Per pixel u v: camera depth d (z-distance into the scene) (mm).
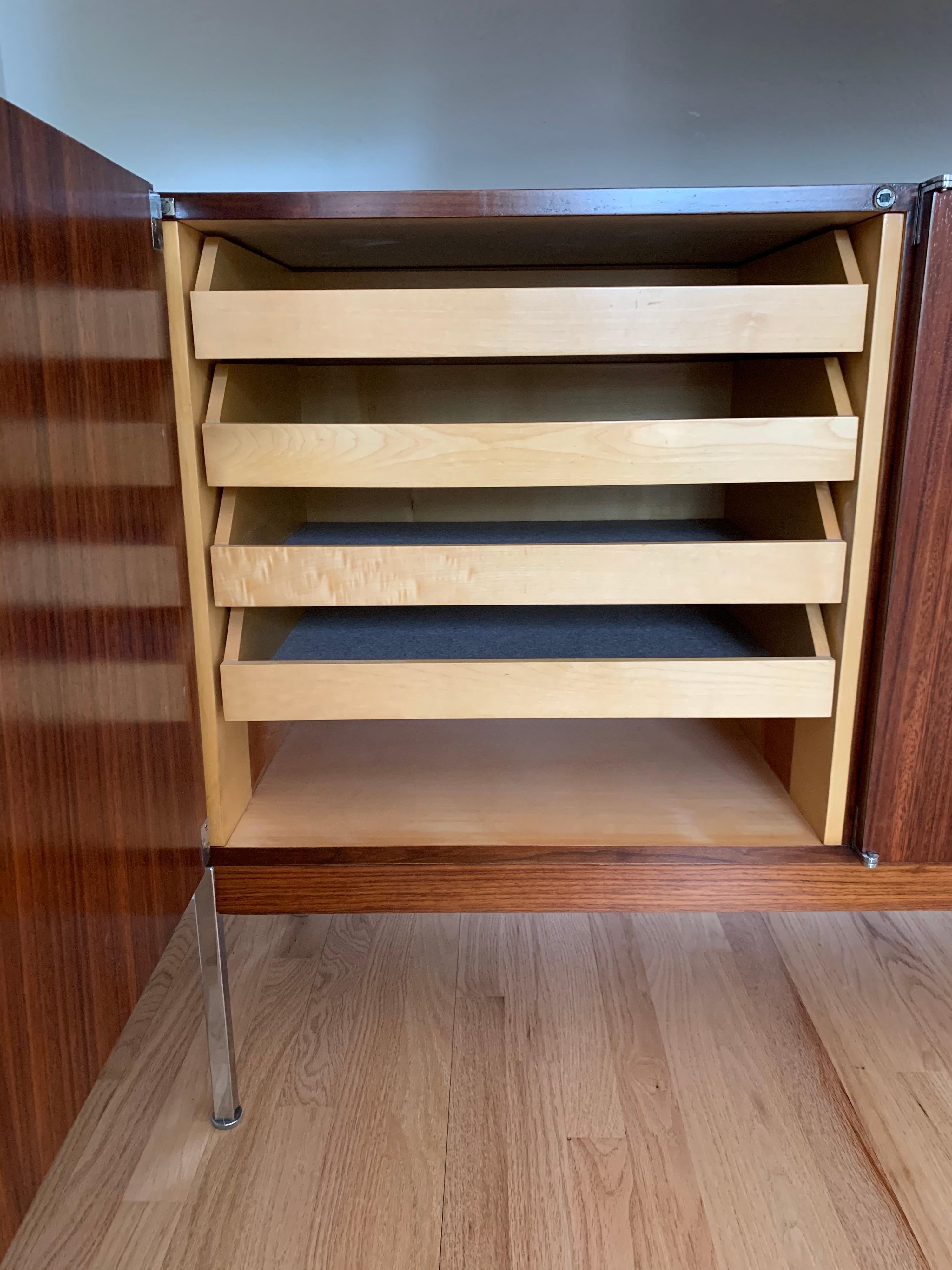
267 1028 1017
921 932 1200
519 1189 797
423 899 897
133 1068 960
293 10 1220
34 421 535
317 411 1320
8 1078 502
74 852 587
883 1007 1042
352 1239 751
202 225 790
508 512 1357
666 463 821
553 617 1188
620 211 768
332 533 1201
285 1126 874
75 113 1260
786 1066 945
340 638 1068
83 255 607
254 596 844
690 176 1299
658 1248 738
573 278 1216
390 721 1319
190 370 797
